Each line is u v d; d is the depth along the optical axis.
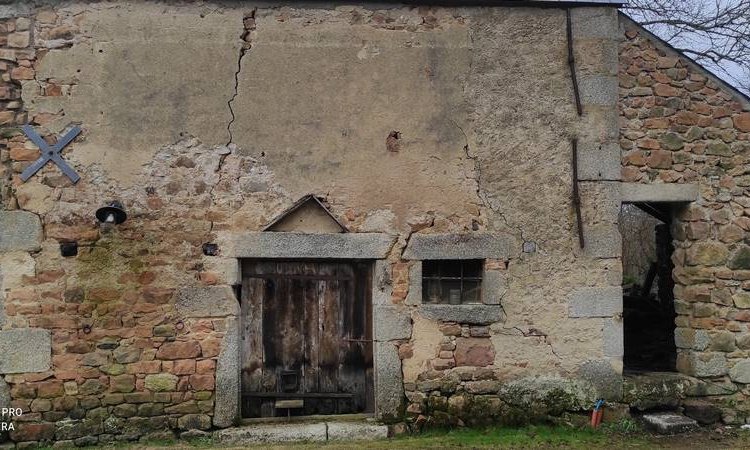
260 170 5.24
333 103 5.33
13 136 5.00
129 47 5.15
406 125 5.39
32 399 4.93
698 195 5.69
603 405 5.45
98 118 5.10
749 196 5.72
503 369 5.39
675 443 5.08
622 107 5.66
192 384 5.10
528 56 5.54
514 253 5.45
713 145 5.72
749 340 5.64
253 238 5.20
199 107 5.20
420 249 5.36
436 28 5.45
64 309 4.99
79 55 5.09
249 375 5.31
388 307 5.31
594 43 5.60
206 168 5.19
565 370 5.45
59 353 4.97
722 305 5.65
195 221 5.16
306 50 5.32
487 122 5.47
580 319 5.48
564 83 5.57
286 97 5.29
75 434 4.95
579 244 5.50
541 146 5.51
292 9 5.33
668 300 7.20
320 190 5.29
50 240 5.00
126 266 5.08
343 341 5.41
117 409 5.02
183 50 5.20
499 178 5.46
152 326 5.08
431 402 5.29
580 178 5.53
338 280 5.43
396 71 5.40
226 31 5.25
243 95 5.25
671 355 6.41
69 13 5.10
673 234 5.92
